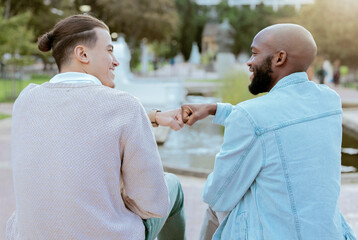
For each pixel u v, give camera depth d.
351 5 25.06
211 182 1.45
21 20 13.01
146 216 1.40
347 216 3.37
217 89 11.93
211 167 5.58
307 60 1.46
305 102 1.41
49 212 1.22
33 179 1.23
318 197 1.34
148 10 33.28
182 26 54.59
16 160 1.29
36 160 1.24
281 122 1.36
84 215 1.21
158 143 7.02
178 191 1.78
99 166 1.23
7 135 7.45
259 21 58.34
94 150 1.22
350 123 8.83
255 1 63.41
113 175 1.26
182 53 58.09
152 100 12.19
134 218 1.36
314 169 1.34
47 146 1.23
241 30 58.41
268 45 1.46
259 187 1.39
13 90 13.51
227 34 28.23
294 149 1.34
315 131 1.38
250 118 1.36
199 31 58.66
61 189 1.21
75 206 1.21
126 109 1.28
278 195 1.34
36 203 1.23
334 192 1.37
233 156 1.39
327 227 1.33
